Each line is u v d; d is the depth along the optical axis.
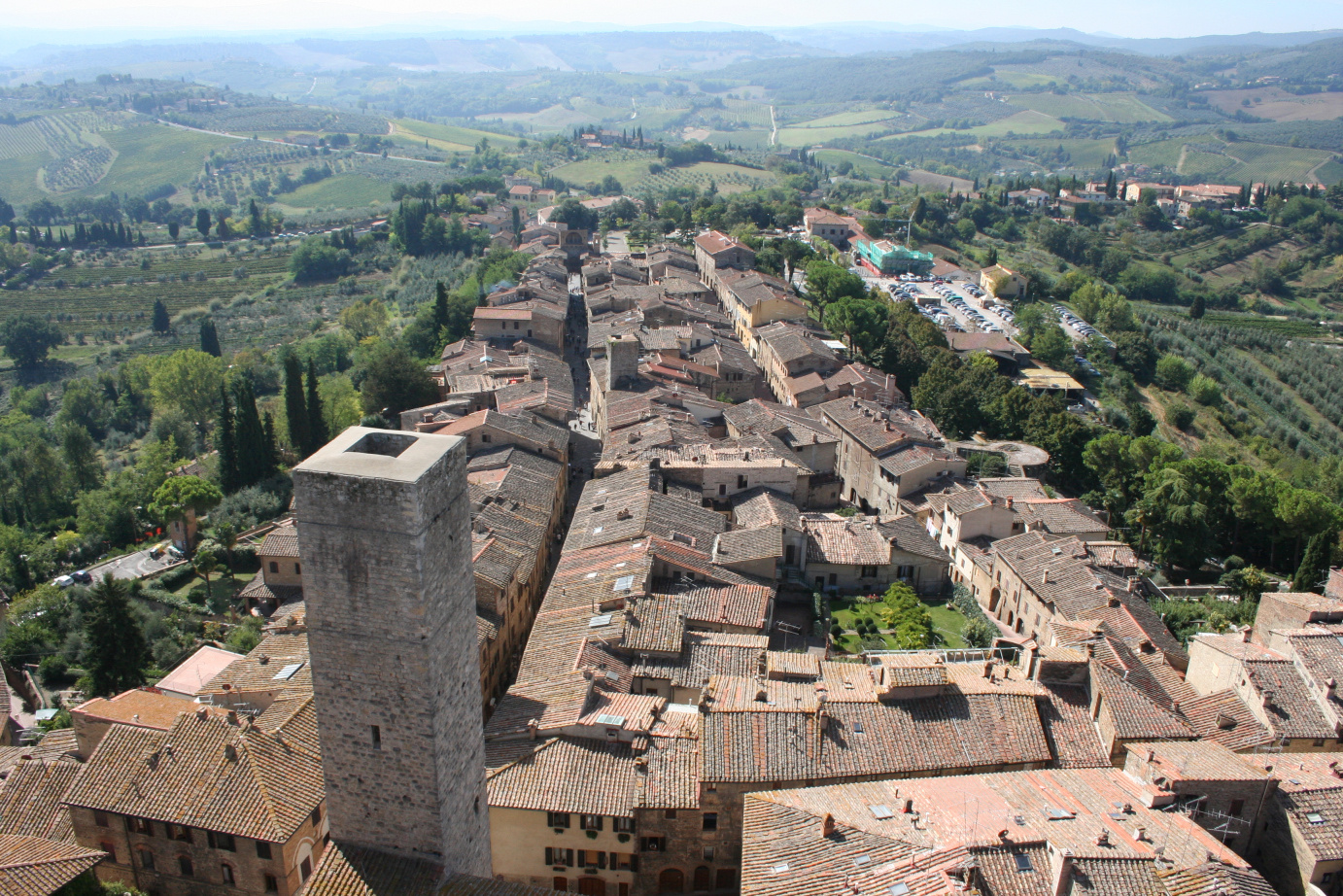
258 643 98.44
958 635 106.56
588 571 99.44
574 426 172.25
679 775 70.19
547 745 72.75
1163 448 155.50
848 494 155.00
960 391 177.00
